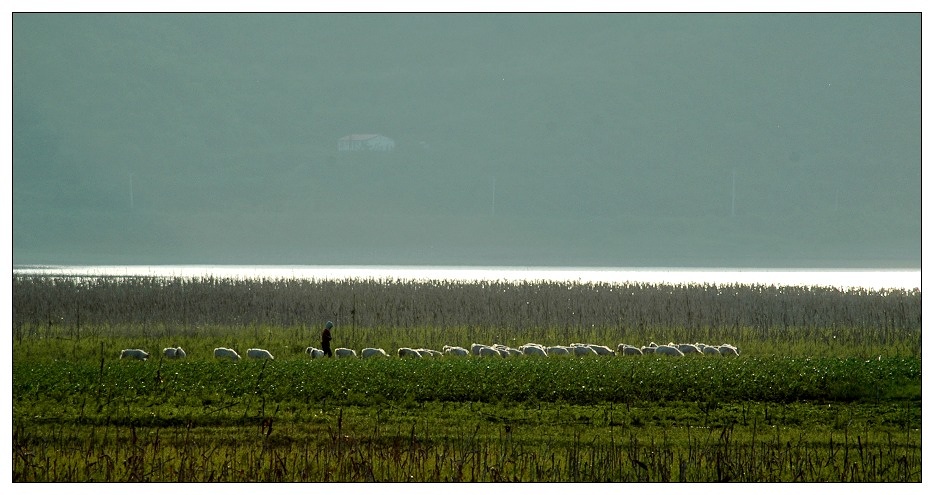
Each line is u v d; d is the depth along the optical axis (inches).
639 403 4222.4
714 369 4837.6
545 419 3949.3
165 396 4254.4
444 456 3341.5
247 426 3794.3
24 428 3681.1
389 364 4982.8
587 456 3410.4
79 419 3823.8
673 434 3747.5
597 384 4461.1
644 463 3297.2
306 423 3855.8
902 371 4862.2
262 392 4350.4
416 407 4153.5
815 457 3454.7
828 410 4183.1
